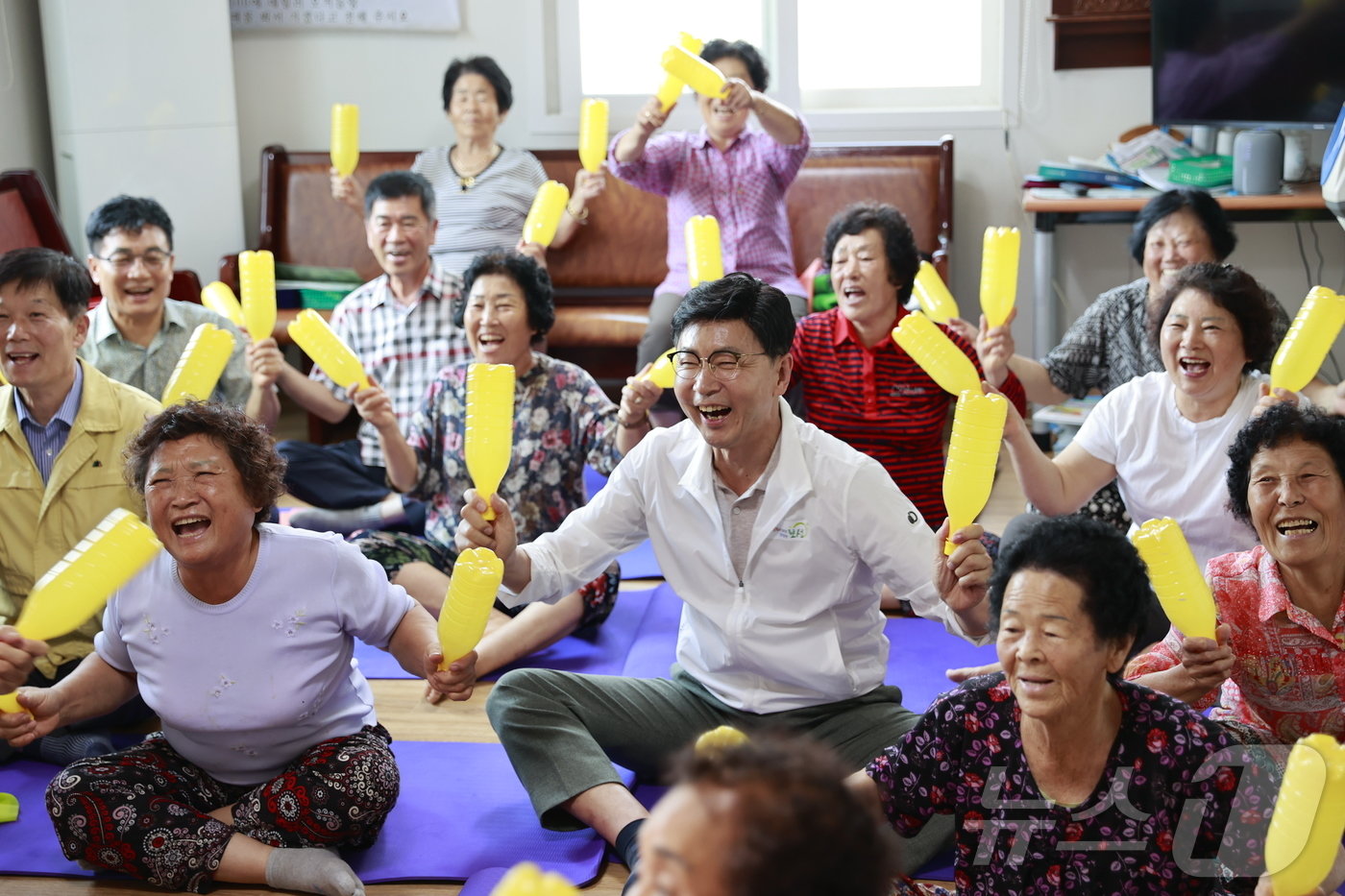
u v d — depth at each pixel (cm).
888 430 321
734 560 222
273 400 336
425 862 218
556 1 545
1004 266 287
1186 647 187
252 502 204
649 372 287
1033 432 486
